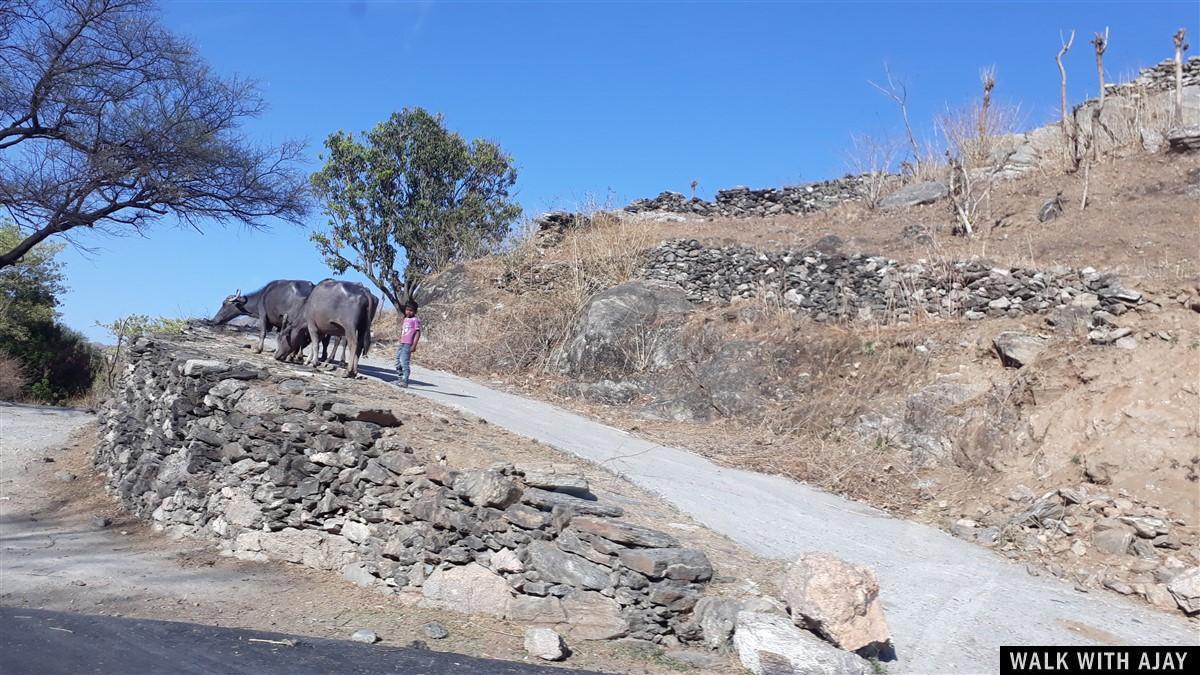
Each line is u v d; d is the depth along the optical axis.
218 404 11.23
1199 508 10.07
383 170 28.03
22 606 8.43
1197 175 17.89
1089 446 11.46
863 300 16.44
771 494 11.32
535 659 6.79
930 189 21.81
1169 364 11.92
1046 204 18.61
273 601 8.48
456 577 8.09
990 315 15.03
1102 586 9.15
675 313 17.92
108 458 14.30
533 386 17.48
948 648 7.17
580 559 7.51
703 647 6.93
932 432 12.96
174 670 6.24
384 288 28.55
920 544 10.09
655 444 13.50
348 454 9.54
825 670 6.20
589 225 23.48
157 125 22.27
